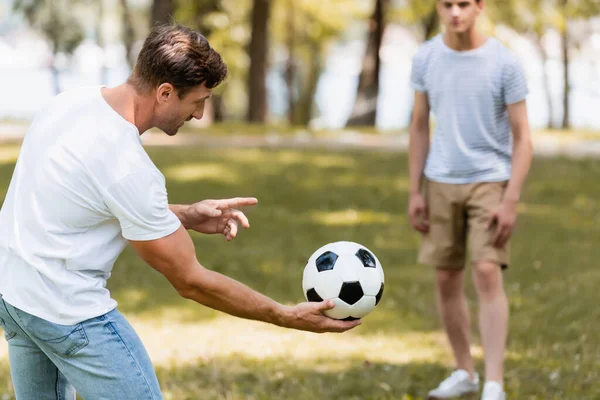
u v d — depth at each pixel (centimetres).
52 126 355
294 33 4116
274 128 2477
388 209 1355
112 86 368
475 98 556
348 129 2555
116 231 358
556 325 764
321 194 1446
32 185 351
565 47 3694
